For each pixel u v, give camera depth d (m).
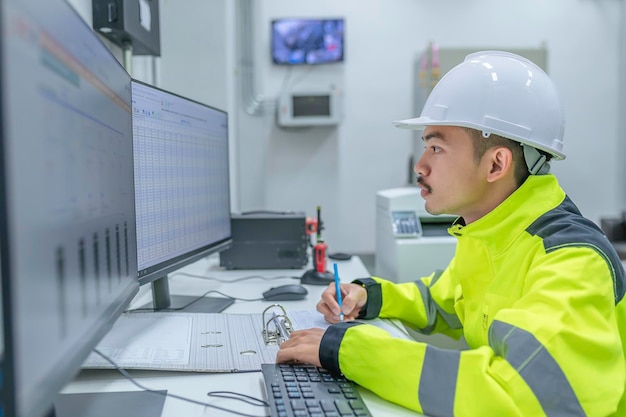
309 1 3.17
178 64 2.30
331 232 3.28
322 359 0.73
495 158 0.78
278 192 3.24
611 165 3.39
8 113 0.32
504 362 0.61
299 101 3.03
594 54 3.32
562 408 0.58
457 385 0.61
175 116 1.10
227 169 1.50
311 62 3.14
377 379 0.67
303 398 0.64
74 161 0.48
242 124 2.99
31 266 0.36
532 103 0.79
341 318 1.02
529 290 0.69
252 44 2.95
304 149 3.24
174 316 1.06
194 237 1.22
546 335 0.60
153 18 1.52
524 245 0.77
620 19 3.32
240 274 1.68
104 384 0.72
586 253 0.68
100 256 0.59
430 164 0.83
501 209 0.81
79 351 0.49
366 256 3.21
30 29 0.36
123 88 0.75
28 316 0.35
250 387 0.71
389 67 3.23
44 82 0.39
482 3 3.24
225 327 0.99
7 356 0.33
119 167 0.71
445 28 3.23
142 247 0.93
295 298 1.29
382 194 2.04
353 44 3.21
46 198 0.40
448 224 1.98
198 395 0.69
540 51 2.79
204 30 2.32
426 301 1.13
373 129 3.26
